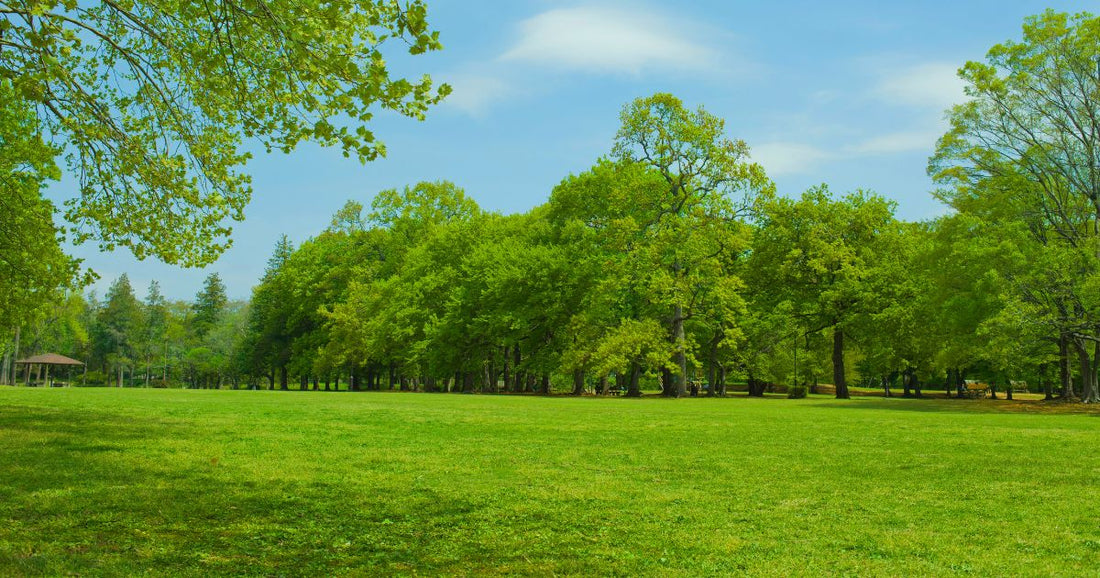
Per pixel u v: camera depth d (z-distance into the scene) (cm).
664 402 3136
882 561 558
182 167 1046
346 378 8250
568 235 4447
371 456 1111
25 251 1482
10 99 994
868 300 3953
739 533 649
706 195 4122
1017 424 1811
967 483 916
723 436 1470
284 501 758
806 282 4353
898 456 1167
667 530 658
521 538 623
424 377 6253
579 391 4412
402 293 5144
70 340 9225
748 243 4012
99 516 667
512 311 4356
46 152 1444
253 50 852
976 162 3344
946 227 3281
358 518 690
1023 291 2756
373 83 698
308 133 784
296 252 7019
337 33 755
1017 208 3119
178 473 908
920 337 3862
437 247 5266
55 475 866
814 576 518
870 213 4172
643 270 3878
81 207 1171
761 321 4734
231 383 9738
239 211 1130
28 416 1633
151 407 2108
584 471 994
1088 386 3244
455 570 526
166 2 906
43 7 754
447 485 873
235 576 498
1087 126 3134
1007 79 3172
